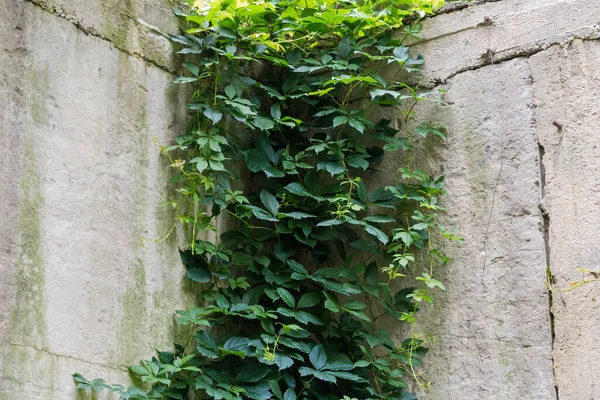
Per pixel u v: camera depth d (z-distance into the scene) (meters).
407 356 3.19
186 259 3.18
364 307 3.29
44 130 2.74
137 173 3.06
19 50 2.71
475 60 3.32
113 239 2.92
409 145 3.38
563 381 2.88
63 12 2.88
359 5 3.75
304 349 3.15
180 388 2.96
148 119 3.15
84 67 2.93
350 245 3.44
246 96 3.56
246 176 3.54
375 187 3.48
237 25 3.41
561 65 3.12
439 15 3.45
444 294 3.21
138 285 2.98
